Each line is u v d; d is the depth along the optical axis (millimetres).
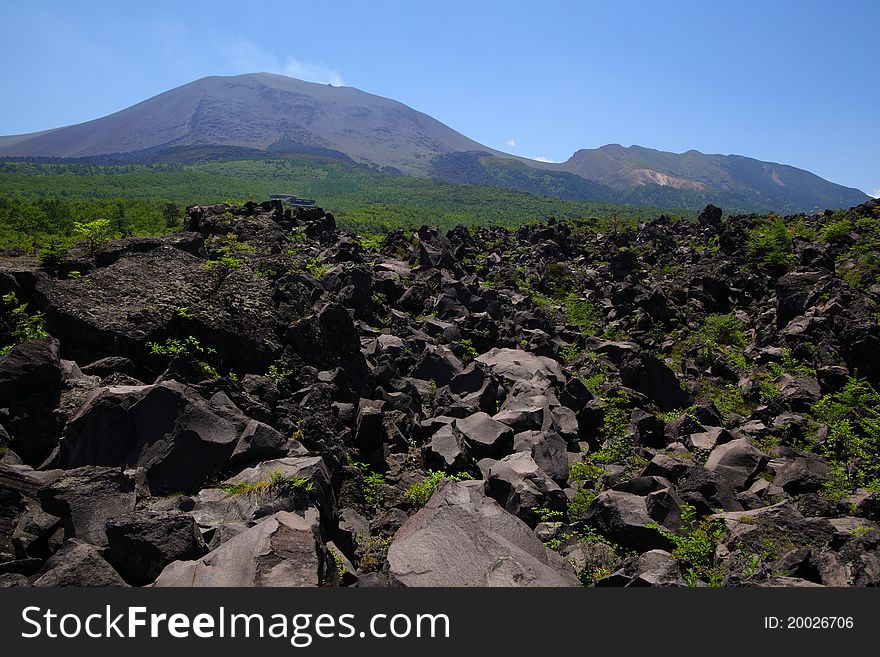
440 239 35594
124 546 7527
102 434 9594
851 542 9430
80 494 8188
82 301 13211
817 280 31500
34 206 89812
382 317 21766
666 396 20641
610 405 18297
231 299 14930
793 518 11023
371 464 13328
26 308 13195
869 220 40750
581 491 13391
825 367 20875
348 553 9656
